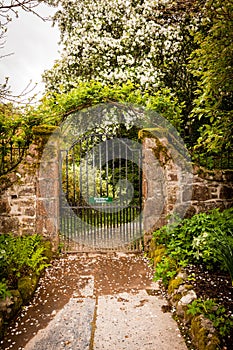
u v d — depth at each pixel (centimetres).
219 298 312
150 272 460
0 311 313
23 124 511
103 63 822
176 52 827
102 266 485
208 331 266
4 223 515
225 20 302
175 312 337
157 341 287
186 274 370
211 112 378
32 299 376
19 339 295
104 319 328
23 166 514
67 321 325
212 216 463
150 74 771
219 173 543
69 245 581
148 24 786
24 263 415
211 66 346
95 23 836
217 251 342
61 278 439
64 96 554
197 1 304
